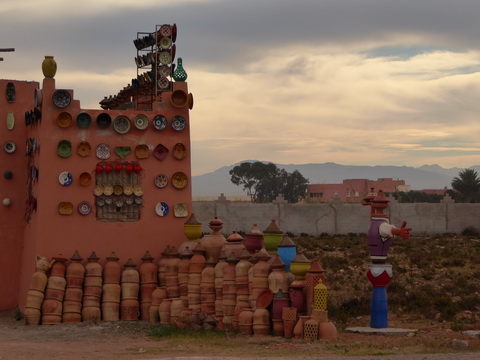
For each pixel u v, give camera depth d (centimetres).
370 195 1539
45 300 1648
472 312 1814
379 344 1318
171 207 1816
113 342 1395
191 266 1612
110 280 1700
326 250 3750
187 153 1834
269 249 1565
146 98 2052
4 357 1186
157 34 1880
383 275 1498
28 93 1942
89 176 1756
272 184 11756
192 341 1364
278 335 1414
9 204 1909
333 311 1798
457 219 5100
